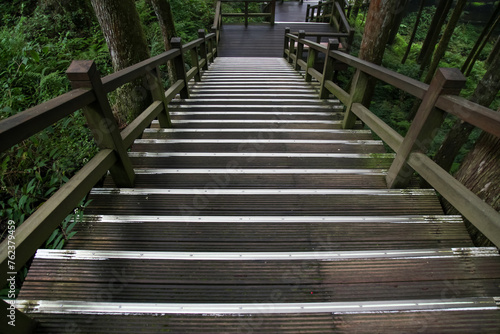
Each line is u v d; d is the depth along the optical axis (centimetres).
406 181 194
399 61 835
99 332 110
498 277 135
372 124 230
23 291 123
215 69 642
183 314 117
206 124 312
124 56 383
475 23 1320
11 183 219
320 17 1105
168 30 573
